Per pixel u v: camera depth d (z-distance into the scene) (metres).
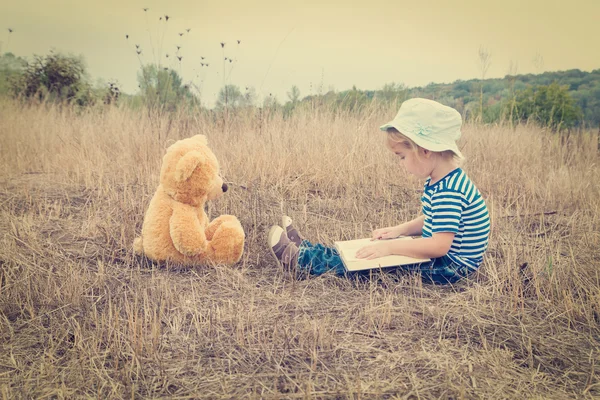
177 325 2.50
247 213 4.21
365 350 2.32
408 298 2.83
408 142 2.95
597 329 2.52
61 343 2.36
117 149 6.04
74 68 8.82
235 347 2.34
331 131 6.18
